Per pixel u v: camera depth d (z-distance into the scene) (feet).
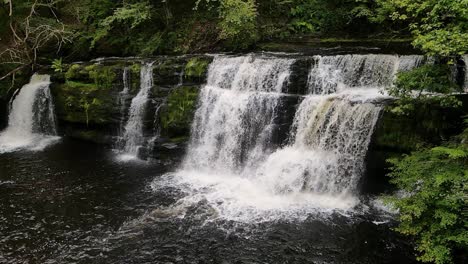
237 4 49.44
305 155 33.47
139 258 24.48
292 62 37.45
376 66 37.04
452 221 19.94
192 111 40.68
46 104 51.49
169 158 40.70
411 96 29.45
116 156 43.32
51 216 29.73
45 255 24.86
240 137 37.70
